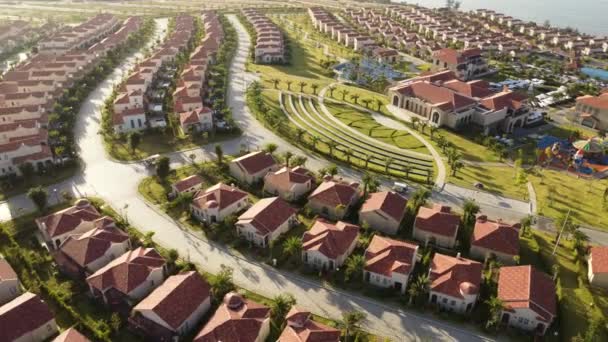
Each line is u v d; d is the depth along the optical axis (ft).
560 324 272.31
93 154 473.67
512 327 273.54
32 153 441.68
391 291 295.69
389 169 458.09
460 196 414.21
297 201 392.88
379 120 582.76
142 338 258.57
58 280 302.04
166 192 402.72
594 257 312.71
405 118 589.32
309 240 324.60
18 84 624.59
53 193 402.11
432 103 578.66
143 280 289.53
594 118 581.12
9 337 247.50
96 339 257.55
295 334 245.86
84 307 281.33
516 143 531.09
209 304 283.18
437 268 300.40
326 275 309.22
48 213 371.76
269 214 348.18
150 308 259.60
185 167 445.78
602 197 418.72
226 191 373.61
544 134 558.97
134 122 529.86
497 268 315.17
